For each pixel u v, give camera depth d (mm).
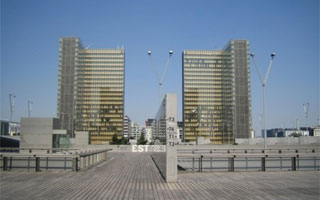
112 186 12781
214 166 21609
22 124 30188
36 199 10195
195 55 119625
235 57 111875
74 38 110312
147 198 10406
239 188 12391
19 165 20594
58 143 32688
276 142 65562
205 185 13086
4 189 12016
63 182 13812
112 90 115562
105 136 113562
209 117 116938
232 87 111000
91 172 17891
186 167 21156
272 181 14258
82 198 10367
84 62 115625
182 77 122875
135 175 16609
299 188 12398
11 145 49156
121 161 27891
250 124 110000
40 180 14352
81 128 111500
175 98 14406
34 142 30109
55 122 31484
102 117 114188
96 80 115688
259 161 22703
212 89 118500
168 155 14062
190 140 116000
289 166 21016
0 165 19156
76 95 109688
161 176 16188
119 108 114938
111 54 116688
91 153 20906
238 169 20359
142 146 51594
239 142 76938
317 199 10352
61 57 109625
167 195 10922
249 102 110688
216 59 119562
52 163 20688
